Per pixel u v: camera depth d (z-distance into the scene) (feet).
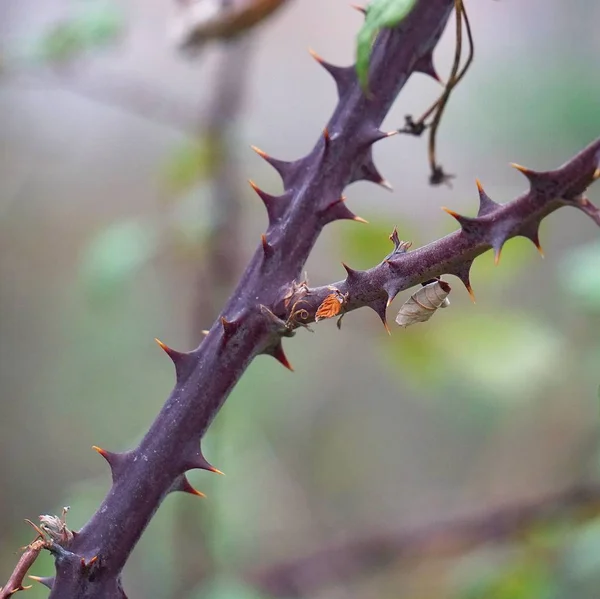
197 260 2.92
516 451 3.72
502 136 3.64
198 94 3.92
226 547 3.01
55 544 1.76
